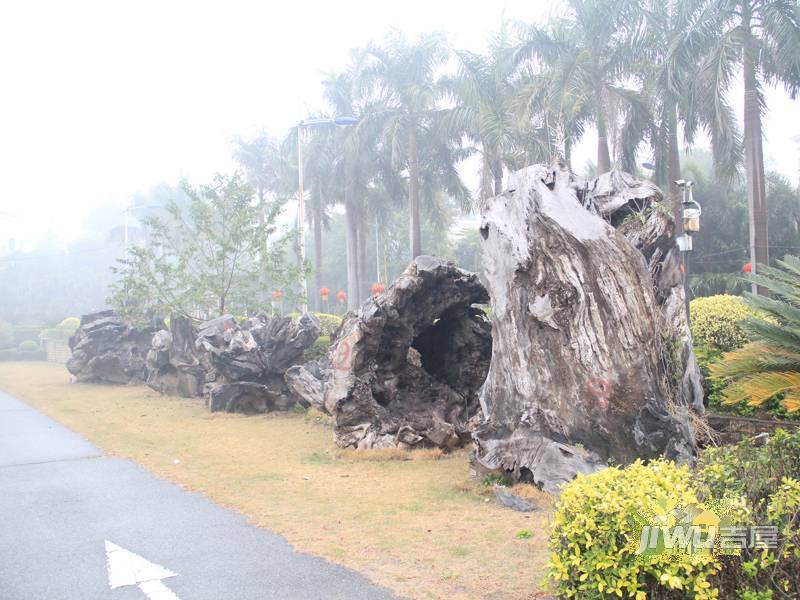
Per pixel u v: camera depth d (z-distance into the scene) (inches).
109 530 295.9
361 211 1406.3
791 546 171.5
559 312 328.5
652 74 888.3
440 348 541.6
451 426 458.0
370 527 287.1
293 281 951.6
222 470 409.7
